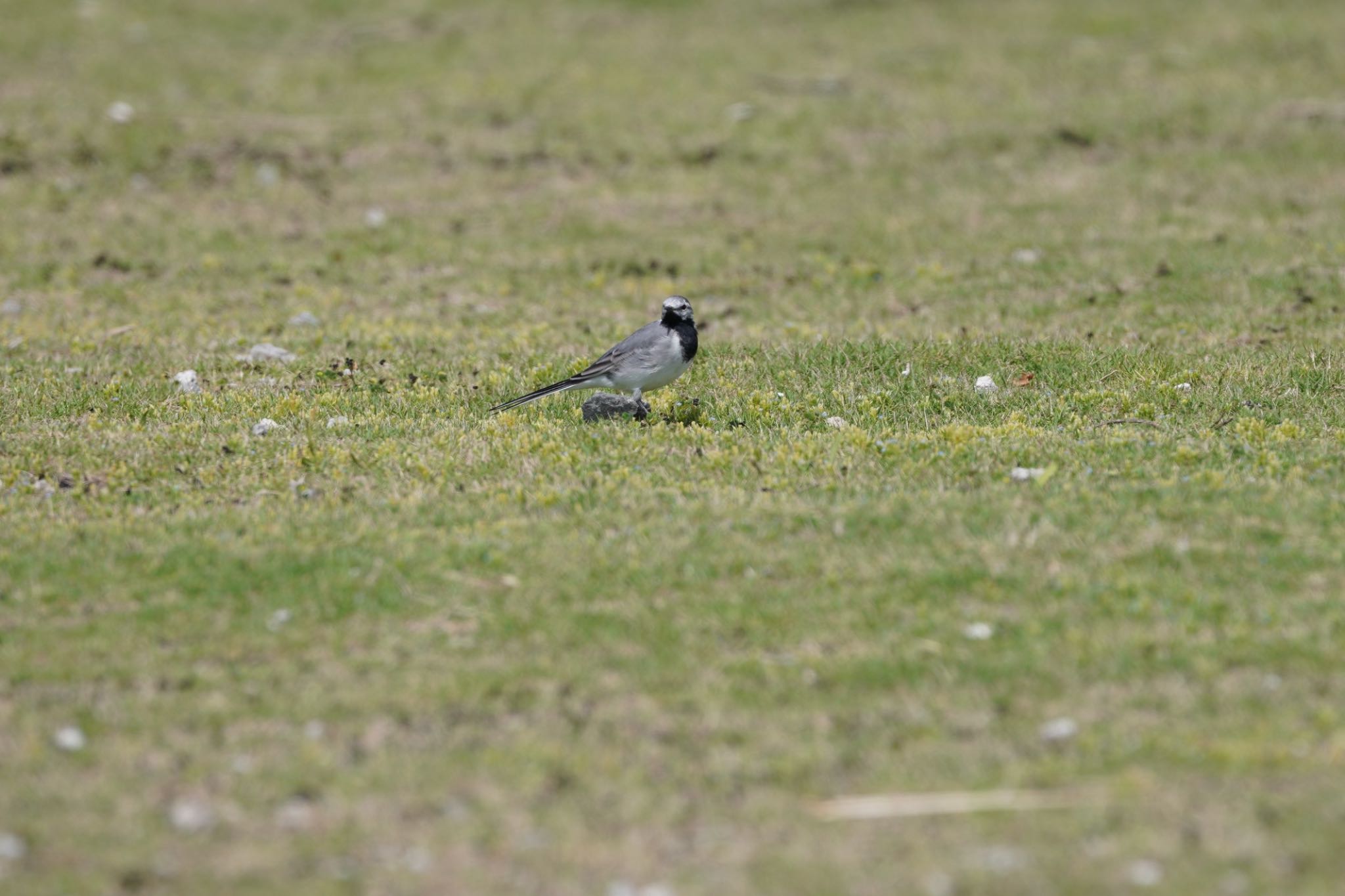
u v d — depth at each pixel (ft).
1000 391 57.88
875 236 85.10
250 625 39.68
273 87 112.88
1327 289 72.23
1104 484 47.26
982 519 44.62
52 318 72.08
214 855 29.99
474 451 51.37
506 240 85.87
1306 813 30.53
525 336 67.87
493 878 29.14
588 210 90.68
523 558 43.04
